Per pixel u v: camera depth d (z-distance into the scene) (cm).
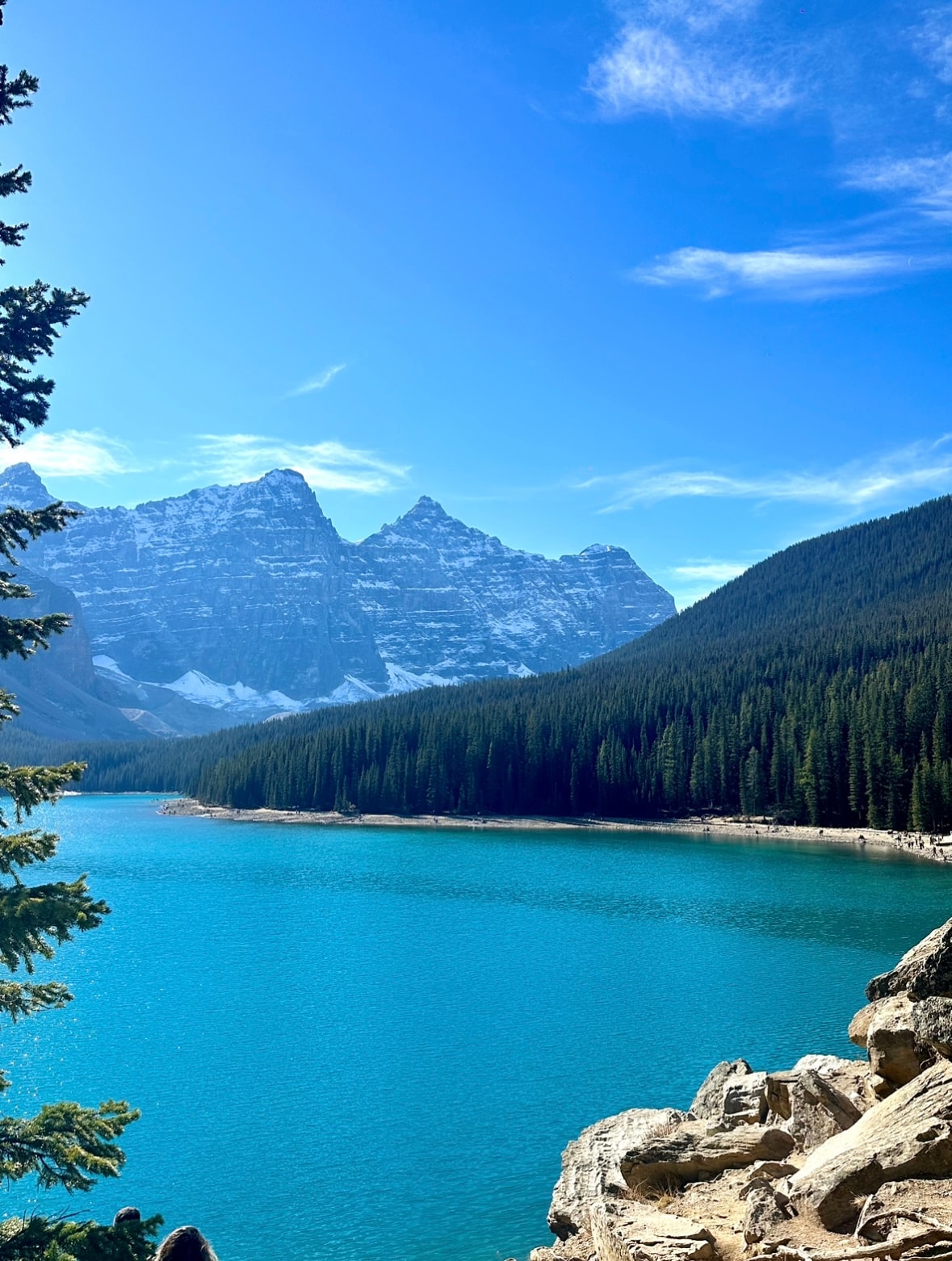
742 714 19450
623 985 6138
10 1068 4650
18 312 1616
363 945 7562
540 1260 1758
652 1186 1917
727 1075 2531
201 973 6606
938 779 14575
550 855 14025
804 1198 1419
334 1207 3259
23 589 1627
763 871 11788
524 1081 4384
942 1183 1316
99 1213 3259
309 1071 4562
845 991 5856
